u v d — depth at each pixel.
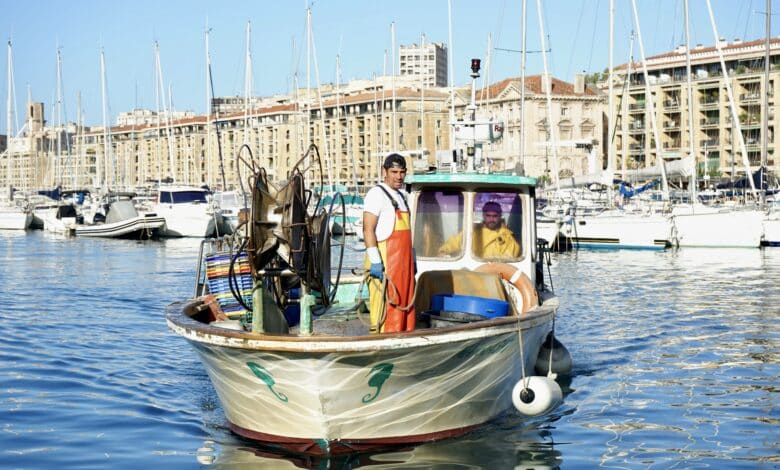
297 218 8.81
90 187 87.12
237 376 9.23
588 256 37.56
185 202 56.47
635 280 27.44
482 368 9.68
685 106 101.62
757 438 10.12
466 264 11.55
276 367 8.73
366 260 9.34
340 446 9.30
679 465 9.20
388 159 9.31
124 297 24.30
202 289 11.91
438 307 10.35
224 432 10.28
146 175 166.62
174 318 9.77
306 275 8.91
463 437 10.09
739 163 97.25
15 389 12.57
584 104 115.62
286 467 8.99
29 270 33.25
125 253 42.69
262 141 148.12
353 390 8.87
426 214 11.73
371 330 9.32
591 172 48.78
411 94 132.25
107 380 13.11
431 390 9.36
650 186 52.97
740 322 18.45
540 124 113.50
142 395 12.12
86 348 15.86
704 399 11.85
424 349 8.71
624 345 15.80
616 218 41.31
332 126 141.75
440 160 13.66
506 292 10.85
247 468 8.98
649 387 12.54
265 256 8.91
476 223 11.63
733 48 100.38
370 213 9.13
